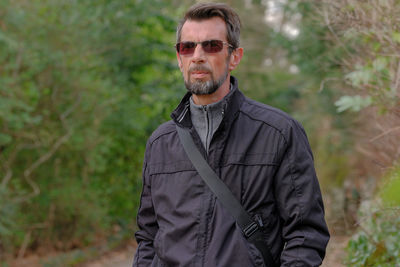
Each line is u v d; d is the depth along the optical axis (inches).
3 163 313.3
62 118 324.8
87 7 370.0
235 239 81.7
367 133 193.3
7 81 283.4
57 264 315.6
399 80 131.9
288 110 536.1
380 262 140.3
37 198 331.6
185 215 85.7
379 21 132.6
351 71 158.4
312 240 81.1
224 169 85.0
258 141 84.8
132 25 403.5
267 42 527.2
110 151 395.2
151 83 417.4
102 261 340.2
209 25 88.9
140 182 417.7
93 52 367.9
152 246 98.0
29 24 312.5
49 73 327.9
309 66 378.9
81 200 351.6
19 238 322.0
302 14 380.2
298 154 83.2
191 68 88.6
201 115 89.7
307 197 82.0
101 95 352.8
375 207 146.4
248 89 550.6
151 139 95.2
